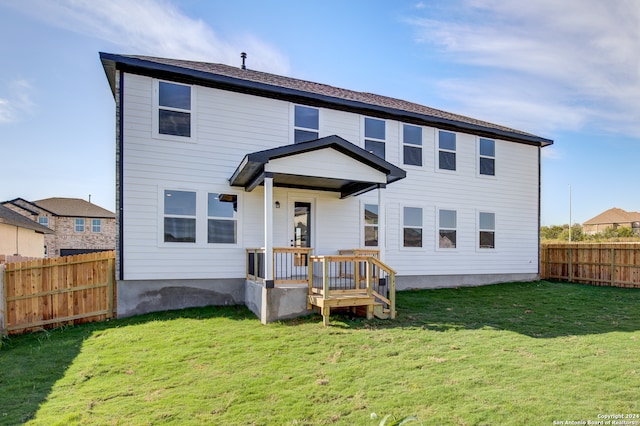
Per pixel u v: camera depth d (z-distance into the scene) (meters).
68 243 29.00
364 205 11.63
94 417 3.96
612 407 3.86
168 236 9.23
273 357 5.60
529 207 14.48
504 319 7.93
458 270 12.95
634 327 7.28
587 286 13.01
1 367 5.73
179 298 9.26
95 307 8.55
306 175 8.12
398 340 6.33
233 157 9.95
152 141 9.16
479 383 4.51
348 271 10.75
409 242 12.22
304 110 10.88
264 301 7.66
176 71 9.20
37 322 7.94
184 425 3.75
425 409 3.90
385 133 11.99
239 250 9.89
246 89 10.14
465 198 13.23
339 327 7.13
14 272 7.75
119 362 5.63
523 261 14.23
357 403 4.09
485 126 13.58
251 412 3.98
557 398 4.08
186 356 5.76
